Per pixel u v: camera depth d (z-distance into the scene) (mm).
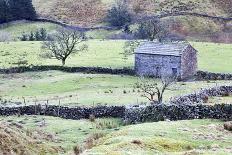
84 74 97000
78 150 37594
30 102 67125
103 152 30406
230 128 40500
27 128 46000
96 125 51438
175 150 32750
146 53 96188
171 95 67375
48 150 39531
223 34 197750
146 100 63625
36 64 106688
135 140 33188
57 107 58812
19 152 36750
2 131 38156
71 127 50938
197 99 56375
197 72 95125
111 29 198125
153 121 47969
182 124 42094
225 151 31625
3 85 89000
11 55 117438
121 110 56000
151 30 134000
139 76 95562
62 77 93938
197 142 35500
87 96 70812
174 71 93875
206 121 44312
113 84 85312
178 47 95062
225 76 91250
